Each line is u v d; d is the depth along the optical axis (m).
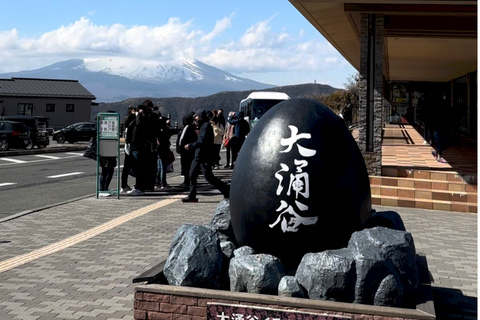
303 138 5.36
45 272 7.33
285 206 5.27
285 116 5.53
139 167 14.73
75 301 6.16
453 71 26.94
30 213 11.98
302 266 4.90
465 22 14.45
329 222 5.26
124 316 5.69
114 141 14.00
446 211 12.43
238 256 5.24
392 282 4.64
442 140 15.96
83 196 14.78
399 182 13.30
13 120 33.84
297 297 4.70
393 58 22.31
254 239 5.49
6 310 5.86
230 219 6.37
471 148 21.06
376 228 5.10
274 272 4.88
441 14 13.31
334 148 5.38
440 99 19.59
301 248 5.34
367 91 13.56
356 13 13.52
